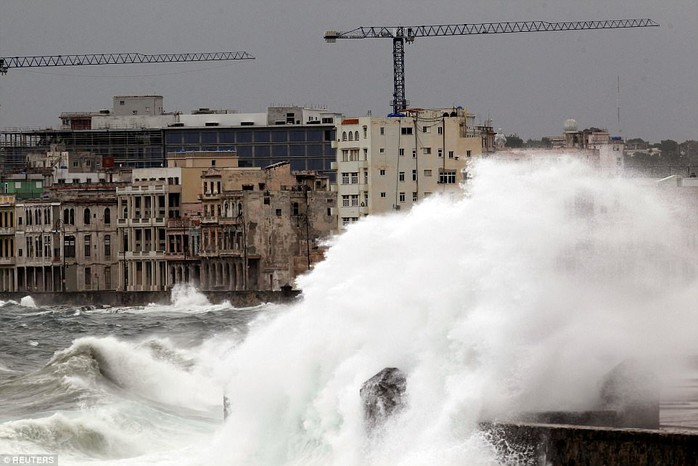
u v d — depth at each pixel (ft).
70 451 404.57
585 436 269.44
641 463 265.54
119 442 416.46
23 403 500.74
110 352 552.41
